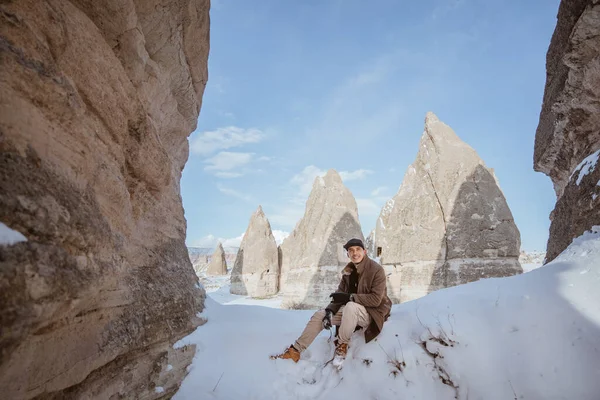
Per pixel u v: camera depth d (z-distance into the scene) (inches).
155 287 124.3
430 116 598.5
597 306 111.5
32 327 53.7
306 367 137.6
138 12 125.6
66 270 60.2
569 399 96.0
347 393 122.5
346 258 783.1
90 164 81.7
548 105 235.1
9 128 57.3
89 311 76.5
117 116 96.7
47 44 70.5
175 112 175.8
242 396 119.3
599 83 171.9
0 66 56.4
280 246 1199.6
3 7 60.6
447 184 527.8
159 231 145.8
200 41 174.9
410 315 146.4
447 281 477.4
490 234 470.6
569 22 190.4
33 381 59.1
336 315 143.0
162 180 132.2
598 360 98.2
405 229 568.4
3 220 51.1
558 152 228.8
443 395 114.7
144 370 105.6
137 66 117.9
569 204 190.2
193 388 119.3
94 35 87.5
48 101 66.8
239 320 169.9
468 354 117.7
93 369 78.7
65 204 65.5
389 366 125.2
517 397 103.5
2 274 46.9
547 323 113.7
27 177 58.1
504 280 146.5
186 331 136.1
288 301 810.2
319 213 879.7
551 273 134.9
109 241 80.4
